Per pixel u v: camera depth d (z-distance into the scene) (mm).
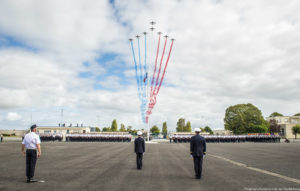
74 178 10867
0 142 47250
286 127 95312
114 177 11133
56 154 22922
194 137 11195
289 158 19828
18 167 14375
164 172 12648
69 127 89625
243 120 80812
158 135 110188
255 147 35125
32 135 10219
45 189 8711
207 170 13422
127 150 28031
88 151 26547
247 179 10734
